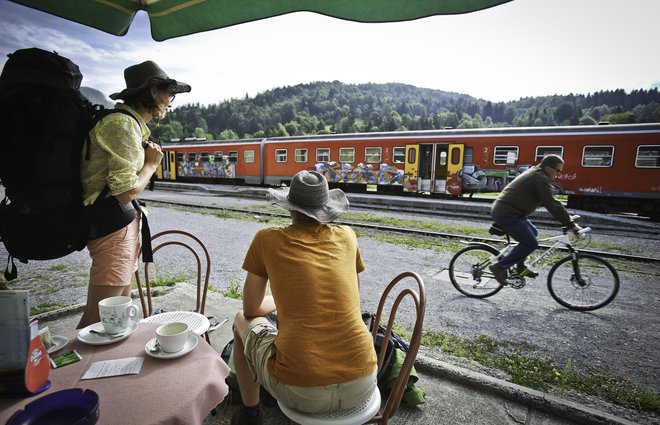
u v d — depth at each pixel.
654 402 2.72
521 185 4.30
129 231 2.11
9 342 1.12
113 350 1.46
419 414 2.42
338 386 1.46
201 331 1.87
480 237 9.05
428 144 16.34
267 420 2.28
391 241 8.54
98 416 1.02
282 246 1.67
